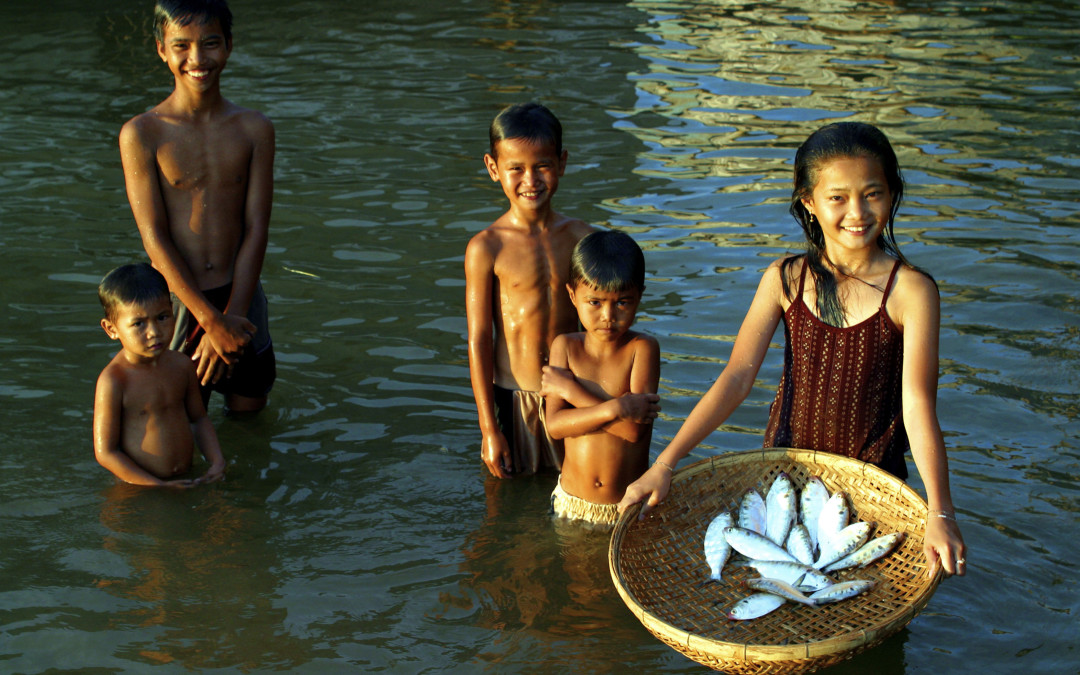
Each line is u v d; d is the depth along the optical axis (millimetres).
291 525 3959
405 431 4652
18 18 12828
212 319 4422
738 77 10680
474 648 3260
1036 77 10438
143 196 4477
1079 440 4340
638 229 6859
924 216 6914
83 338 5363
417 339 5445
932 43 11930
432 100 9945
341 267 6297
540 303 4309
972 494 3986
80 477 4238
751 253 6422
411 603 3488
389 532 3928
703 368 5035
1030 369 4918
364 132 9000
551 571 3682
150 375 4230
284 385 5020
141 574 3625
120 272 4117
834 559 3334
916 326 3229
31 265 6211
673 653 3230
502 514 4070
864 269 3312
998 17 13117
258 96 10055
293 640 3289
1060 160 8016
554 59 11438
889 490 3396
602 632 3342
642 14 13539
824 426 3496
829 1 14016
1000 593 3463
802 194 3248
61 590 3520
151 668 3148
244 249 4625
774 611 3176
